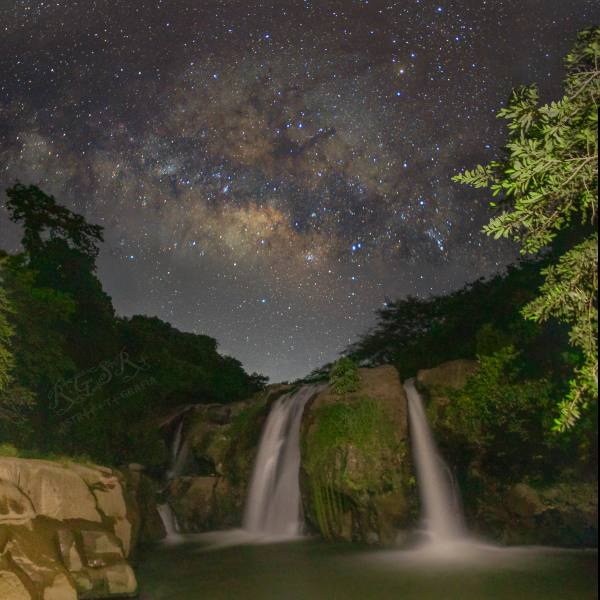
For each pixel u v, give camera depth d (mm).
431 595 14586
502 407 20969
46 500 14078
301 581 16359
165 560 20031
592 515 19016
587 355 8023
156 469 30078
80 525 14438
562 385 19922
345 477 21172
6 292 21109
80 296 31516
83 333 30969
